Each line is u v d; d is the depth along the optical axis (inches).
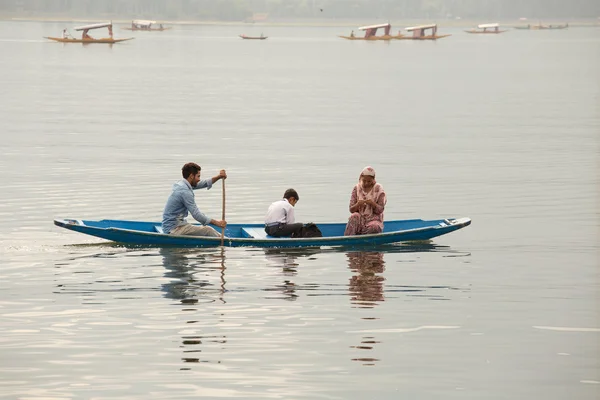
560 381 529.3
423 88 3516.2
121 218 1034.7
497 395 508.1
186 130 1977.1
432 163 1502.2
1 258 828.0
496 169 1438.2
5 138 1787.6
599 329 623.2
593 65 5649.6
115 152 1595.7
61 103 2647.6
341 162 1502.2
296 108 2586.1
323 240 880.3
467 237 941.2
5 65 4872.0
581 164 1493.6
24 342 589.6
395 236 898.1
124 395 503.8
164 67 4913.9
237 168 1425.9
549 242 918.4
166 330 615.8
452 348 584.4
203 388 514.0
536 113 2471.7
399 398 502.6
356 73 4586.6
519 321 642.8
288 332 613.9
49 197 1154.7
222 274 773.3
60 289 722.2
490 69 5088.6
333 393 508.7
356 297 705.0
